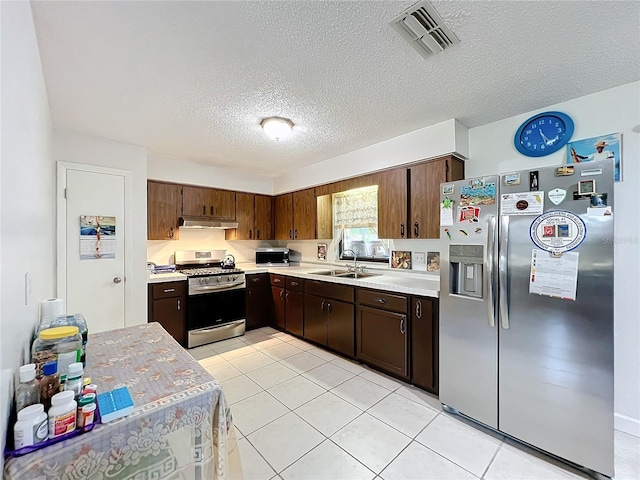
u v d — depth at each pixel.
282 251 4.60
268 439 1.83
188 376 1.18
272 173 4.42
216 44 1.51
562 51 1.58
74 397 0.89
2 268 0.74
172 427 0.99
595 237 1.52
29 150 1.23
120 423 0.89
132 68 1.71
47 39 1.44
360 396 2.32
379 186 3.10
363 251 3.77
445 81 1.88
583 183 1.55
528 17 1.33
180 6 1.25
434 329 2.31
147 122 2.48
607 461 1.49
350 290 2.99
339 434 1.88
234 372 2.75
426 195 2.71
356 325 2.94
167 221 3.58
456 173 2.62
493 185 1.86
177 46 1.52
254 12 1.29
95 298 2.79
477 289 1.98
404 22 1.36
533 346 1.70
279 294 3.96
